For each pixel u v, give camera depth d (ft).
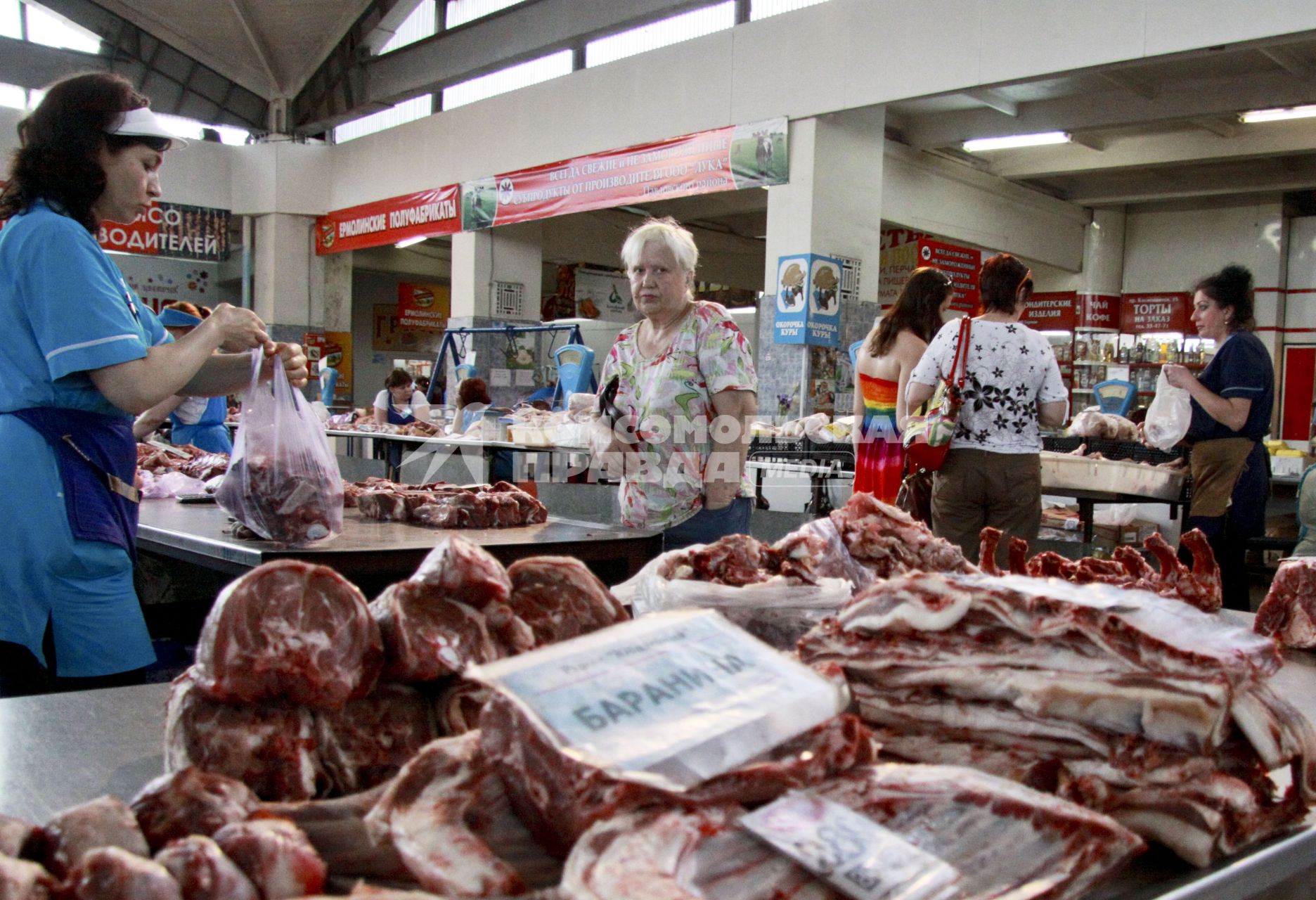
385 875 2.45
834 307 33.47
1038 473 11.65
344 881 2.46
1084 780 2.97
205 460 13.84
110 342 6.50
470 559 3.36
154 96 52.08
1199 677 2.87
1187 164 44.27
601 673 2.49
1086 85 35.91
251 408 8.29
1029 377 11.46
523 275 48.65
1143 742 2.94
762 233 55.72
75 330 6.42
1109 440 17.37
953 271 40.50
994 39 28.66
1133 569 5.20
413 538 8.92
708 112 35.78
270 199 55.11
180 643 11.00
